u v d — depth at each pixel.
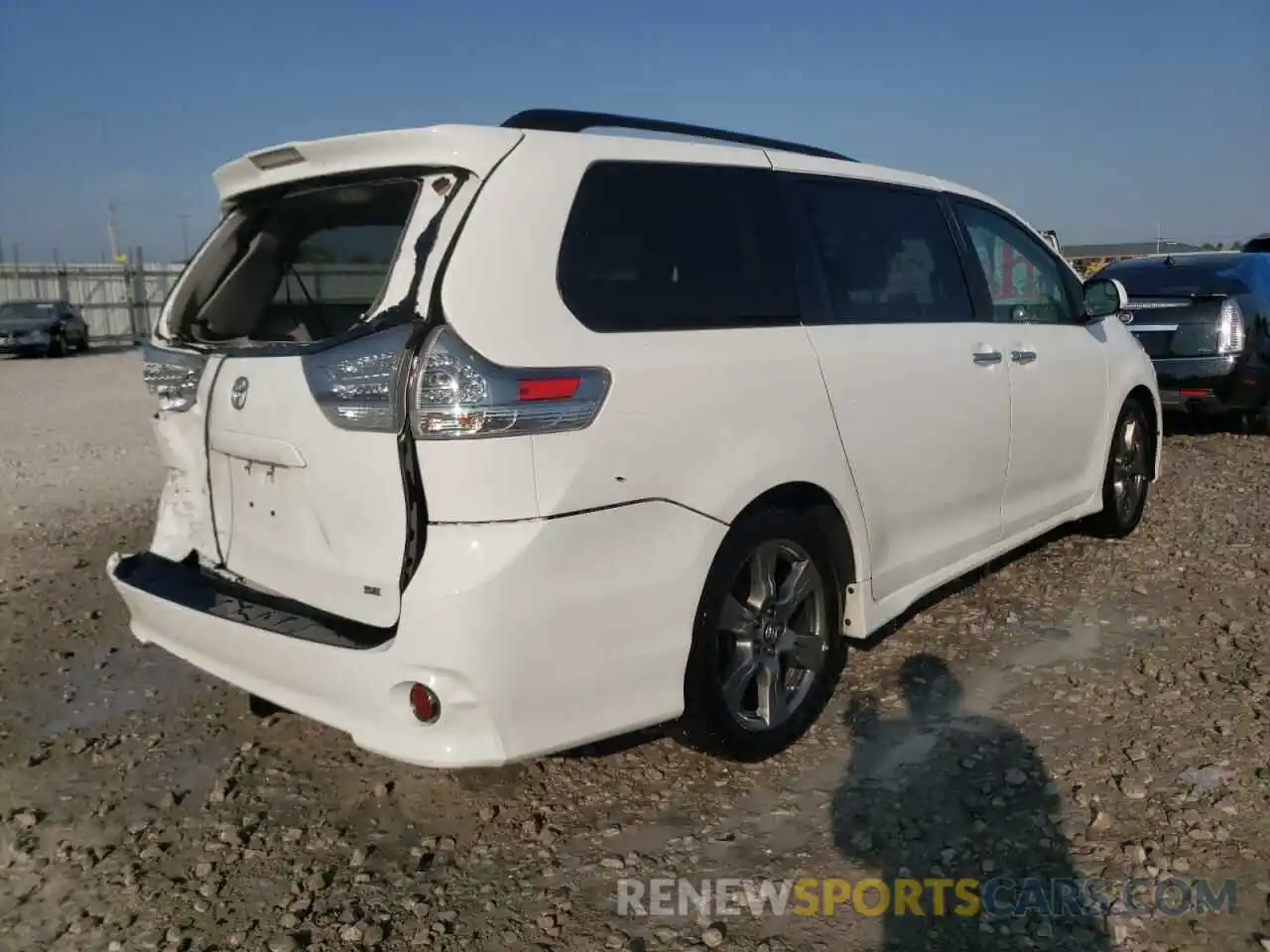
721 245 3.47
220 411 3.30
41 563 6.33
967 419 4.35
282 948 2.75
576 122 3.26
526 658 2.80
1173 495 7.07
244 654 3.17
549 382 2.80
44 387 19.62
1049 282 5.23
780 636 3.57
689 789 3.47
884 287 4.10
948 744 3.67
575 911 2.87
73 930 2.87
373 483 2.83
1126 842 3.03
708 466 3.18
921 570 4.27
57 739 4.01
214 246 3.81
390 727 2.85
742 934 2.74
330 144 3.17
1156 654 4.34
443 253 2.83
